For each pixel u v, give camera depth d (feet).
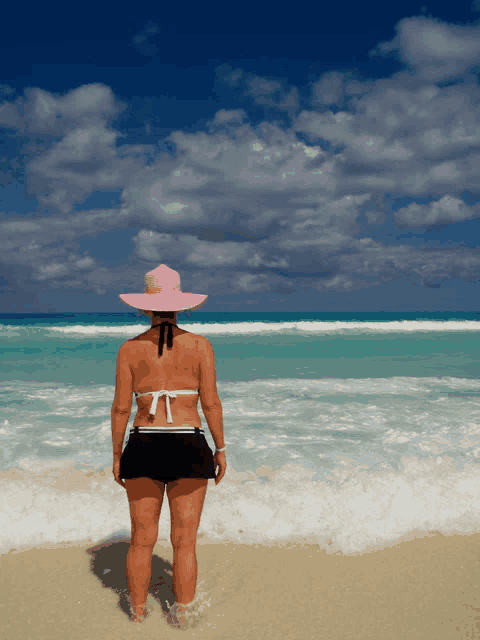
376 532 10.14
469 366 35.09
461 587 8.31
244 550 9.50
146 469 6.77
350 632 7.10
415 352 45.55
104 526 10.15
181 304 7.25
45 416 19.53
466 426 17.93
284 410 20.59
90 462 14.02
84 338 64.54
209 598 7.90
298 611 7.59
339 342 57.93
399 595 8.07
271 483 12.00
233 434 16.94
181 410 7.11
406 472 12.94
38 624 7.20
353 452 14.87
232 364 36.11
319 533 10.11
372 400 22.65
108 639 6.89
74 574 8.63
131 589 7.33
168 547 9.71
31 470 13.26
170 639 6.92
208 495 11.19
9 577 8.47
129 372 7.14
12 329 77.71
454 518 10.69
